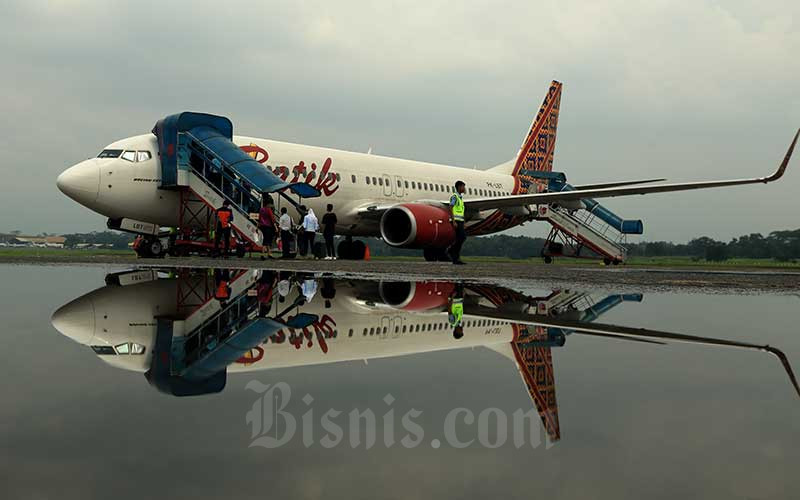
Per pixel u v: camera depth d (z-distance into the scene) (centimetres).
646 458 87
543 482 77
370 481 77
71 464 83
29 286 493
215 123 1598
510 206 1886
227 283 543
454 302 374
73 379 144
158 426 103
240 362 168
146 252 1644
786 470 82
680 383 145
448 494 72
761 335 240
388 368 160
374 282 571
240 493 72
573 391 135
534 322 276
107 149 1549
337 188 1861
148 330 238
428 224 1589
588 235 2455
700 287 566
